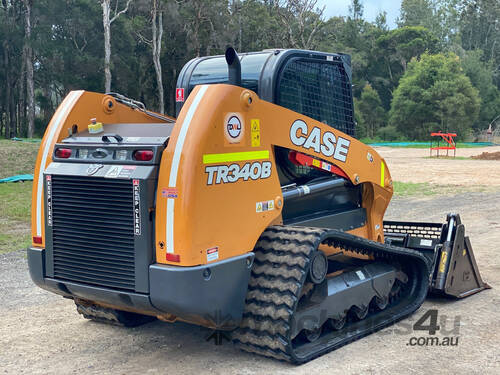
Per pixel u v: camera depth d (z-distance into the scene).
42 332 5.46
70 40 53.59
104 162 4.32
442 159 33.91
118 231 4.22
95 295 4.41
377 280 5.41
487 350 4.76
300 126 4.93
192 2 57.12
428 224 6.80
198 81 5.52
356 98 94.12
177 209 3.95
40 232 4.73
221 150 4.14
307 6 51.69
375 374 4.26
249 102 4.35
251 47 61.41
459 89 73.50
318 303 4.66
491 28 113.56
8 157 25.91
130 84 56.75
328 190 5.50
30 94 53.88
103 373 4.43
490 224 11.17
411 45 93.94
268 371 4.34
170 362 4.61
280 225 4.71
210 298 4.04
